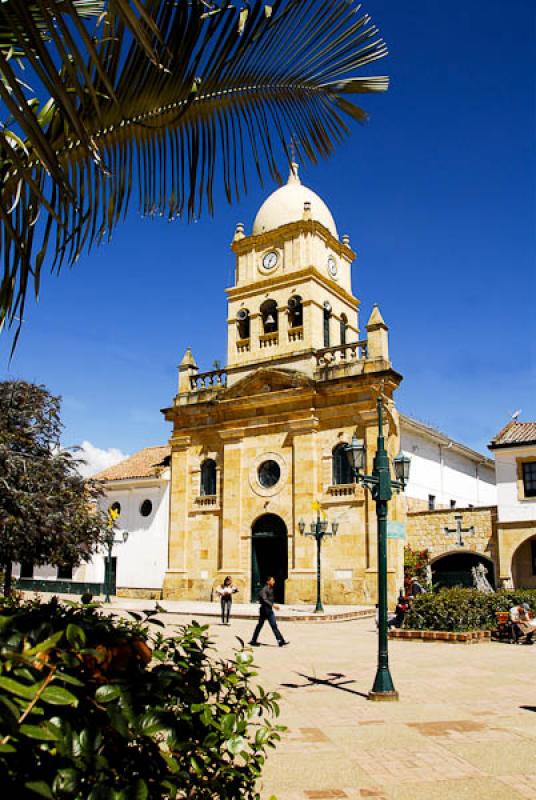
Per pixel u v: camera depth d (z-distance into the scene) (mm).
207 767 3336
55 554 21578
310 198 39188
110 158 5383
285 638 20094
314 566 32250
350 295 39656
